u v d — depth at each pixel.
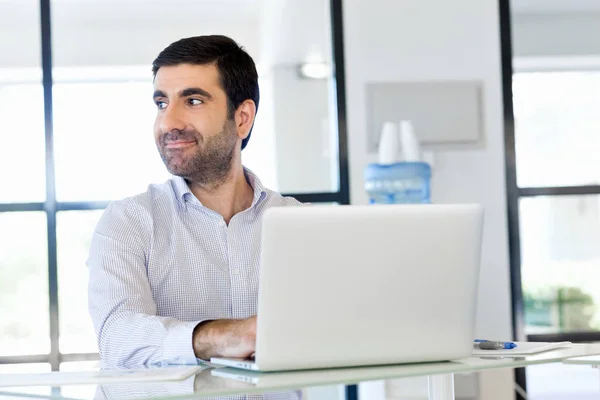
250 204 2.55
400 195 4.82
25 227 5.01
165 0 5.16
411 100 5.21
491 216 5.24
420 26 5.23
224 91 2.40
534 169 5.31
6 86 5.05
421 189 4.84
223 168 2.42
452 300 1.73
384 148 4.93
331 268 1.63
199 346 1.86
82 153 5.05
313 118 5.18
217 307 2.38
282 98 5.17
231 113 2.42
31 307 4.99
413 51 5.22
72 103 5.07
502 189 5.25
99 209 5.04
